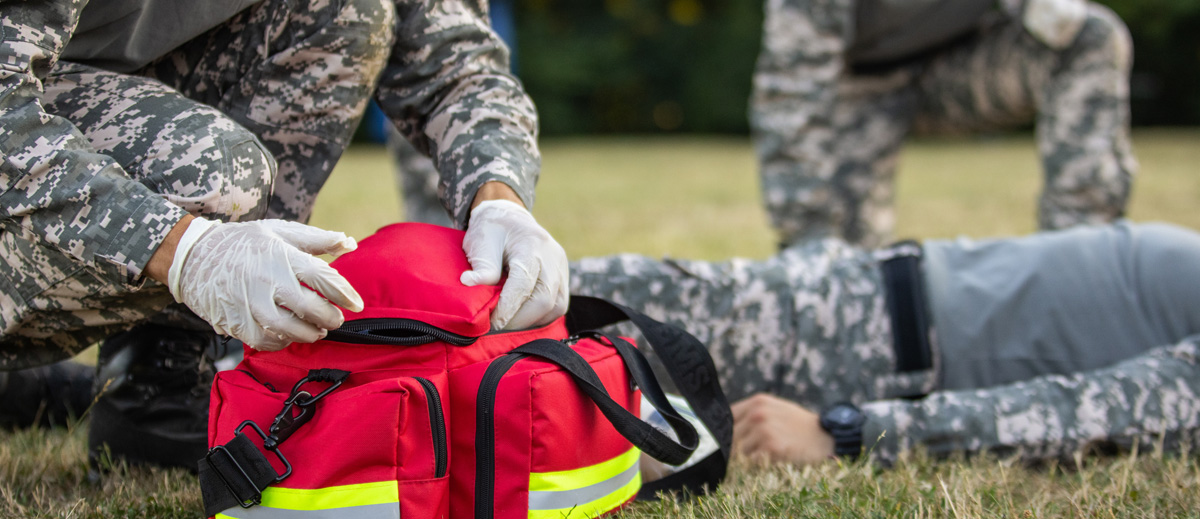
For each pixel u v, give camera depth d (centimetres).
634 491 118
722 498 121
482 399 97
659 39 1634
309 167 137
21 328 114
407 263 104
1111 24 268
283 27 130
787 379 160
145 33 124
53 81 116
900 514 116
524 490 97
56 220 97
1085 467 145
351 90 135
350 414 91
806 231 287
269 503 92
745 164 988
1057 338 158
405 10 138
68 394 165
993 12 298
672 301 156
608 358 112
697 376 124
